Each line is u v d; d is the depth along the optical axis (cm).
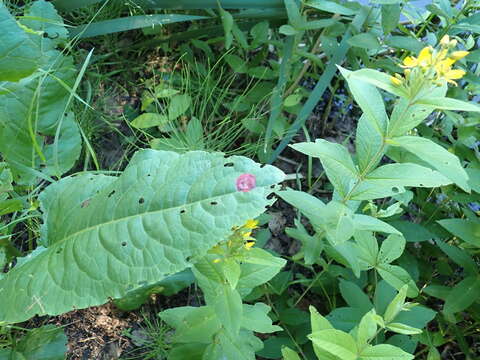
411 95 37
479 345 62
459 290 53
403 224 58
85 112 63
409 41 63
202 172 33
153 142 62
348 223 44
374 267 50
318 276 57
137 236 33
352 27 66
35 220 55
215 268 40
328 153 43
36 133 49
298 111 68
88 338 55
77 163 65
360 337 38
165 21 66
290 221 69
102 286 34
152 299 59
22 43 36
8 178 43
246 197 32
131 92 73
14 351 45
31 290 35
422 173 41
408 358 37
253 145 67
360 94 40
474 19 65
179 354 46
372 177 43
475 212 66
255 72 69
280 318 55
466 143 63
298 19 62
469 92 67
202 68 73
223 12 65
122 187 35
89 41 74
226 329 40
